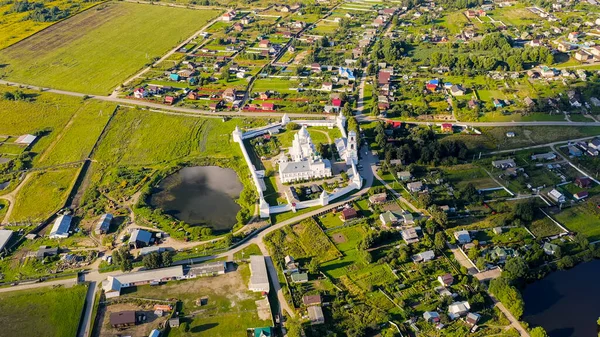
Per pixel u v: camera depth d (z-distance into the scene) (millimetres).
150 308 193000
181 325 184000
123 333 182625
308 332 180500
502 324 183250
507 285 190500
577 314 189750
